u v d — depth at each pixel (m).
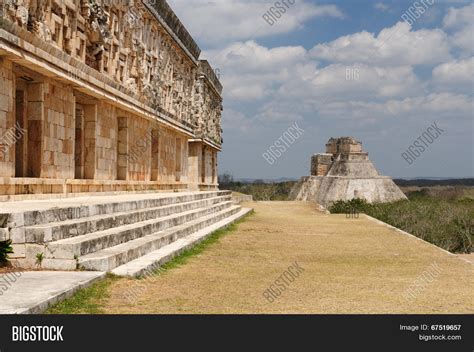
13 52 13.24
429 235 34.16
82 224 12.82
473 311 9.88
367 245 20.53
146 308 9.23
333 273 13.91
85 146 20.86
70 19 17.62
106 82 20.12
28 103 16.06
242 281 12.27
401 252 18.53
